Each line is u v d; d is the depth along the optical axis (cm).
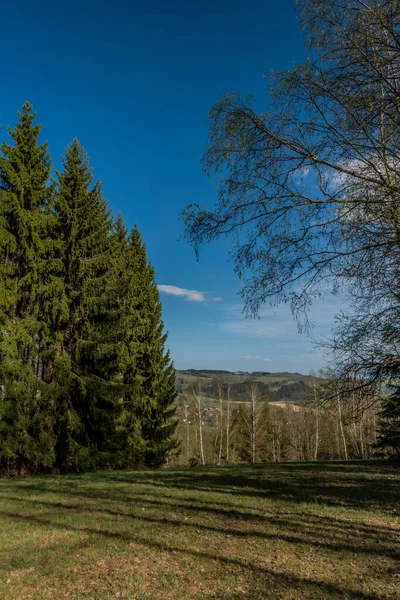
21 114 1659
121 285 1833
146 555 605
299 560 590
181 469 1783
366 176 535
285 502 980
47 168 1720
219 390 3994
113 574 534
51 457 1537
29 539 671
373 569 555
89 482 1300
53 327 1691
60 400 1661
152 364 2381
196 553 616
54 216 1680
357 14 486
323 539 687
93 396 1694
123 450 2019
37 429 1563
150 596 473
